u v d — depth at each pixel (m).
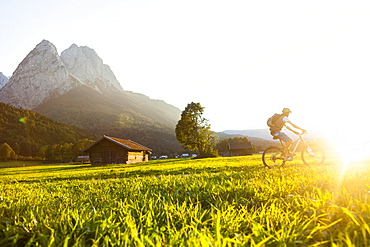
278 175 5.73
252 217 2.46
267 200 3.26
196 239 1.86
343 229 2.02
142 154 51.84
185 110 61.47
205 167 12.37
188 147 62.78
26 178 13.68
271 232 2.10
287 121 8.54
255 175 6.04
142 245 1.71
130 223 2.20
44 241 2.00
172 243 1.88
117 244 1.95
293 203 2.95
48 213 2.92
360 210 2.30
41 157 124.81
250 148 93.25
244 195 3.70
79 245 1.93
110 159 42.75
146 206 3.16
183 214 2.68
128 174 11.59
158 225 2.53
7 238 2.12
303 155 8.79
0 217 2.85
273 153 8.95
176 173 10.80
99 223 2.41
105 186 6.40
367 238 1.82
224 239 1.71
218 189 4.08
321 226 2.09
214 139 62.06
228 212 2.63
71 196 4.76
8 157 116.75
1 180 13.18
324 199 2.76
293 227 2.20
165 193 4.25
